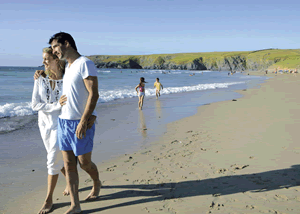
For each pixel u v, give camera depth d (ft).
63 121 8.88
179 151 16.88
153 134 22.56
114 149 18.21
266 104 39.14
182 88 79.92
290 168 12.61
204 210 8.92
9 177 13.33
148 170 13.48
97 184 10.34
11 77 152.25
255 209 8.78
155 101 49.93
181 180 11.82
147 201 9.89
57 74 10.36
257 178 11.53
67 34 8.81
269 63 544.21
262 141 18.10
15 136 22.61
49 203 9.59
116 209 9.39
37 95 9.85
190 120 28.71
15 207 9.96
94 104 8.70
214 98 53.21
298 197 9.50
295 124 23.38
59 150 9.58
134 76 202.80
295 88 74.38
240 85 96.12
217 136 20.51
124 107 41.63
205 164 13.92
